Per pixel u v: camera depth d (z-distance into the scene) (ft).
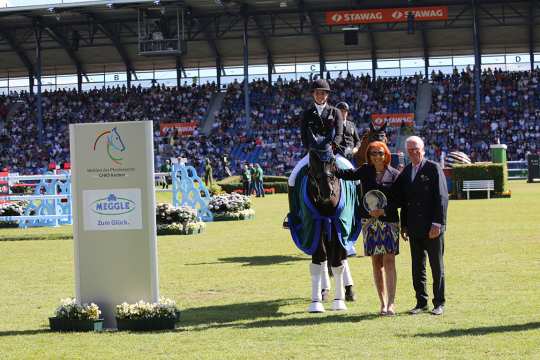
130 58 204.74
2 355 26.91
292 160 180.75
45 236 73.46
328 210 33.04
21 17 178.81
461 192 105.81
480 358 24.54
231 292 39.11
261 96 200.85
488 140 177.78
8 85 215.72
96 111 205.57
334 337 28.12
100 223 31.07
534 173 144.56
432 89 194.70
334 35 191.31
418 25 183.83
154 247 30.78
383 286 32.24
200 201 84.53
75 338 29.32
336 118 33.78
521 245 53.72
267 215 90.94
